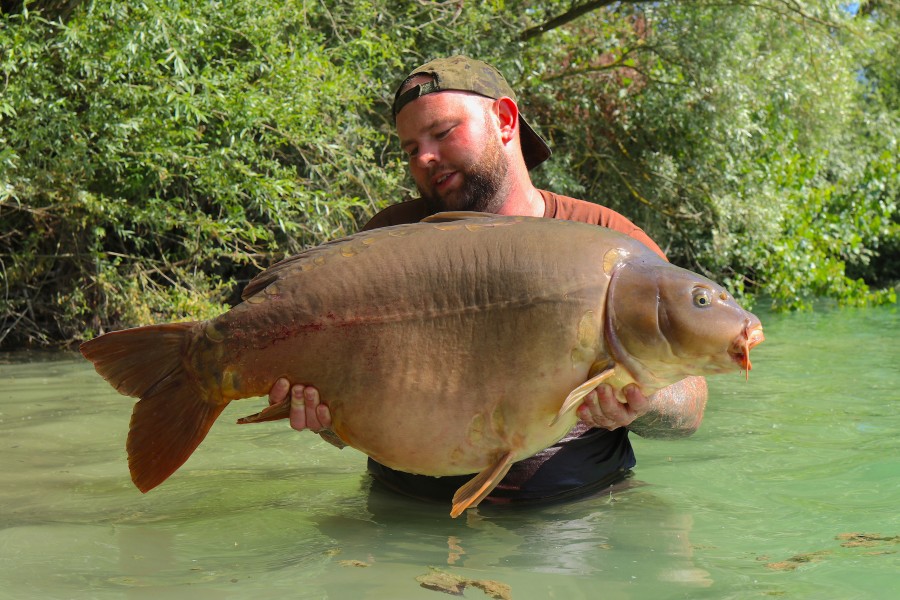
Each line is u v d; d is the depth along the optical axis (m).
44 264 7.98
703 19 11.66
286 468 3.41
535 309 2.32
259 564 2.30
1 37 6.13
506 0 11.01
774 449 3.59
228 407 4.73
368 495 3.01
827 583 2.11
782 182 12.21
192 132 7.22
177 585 2.15
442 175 3.04
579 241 2.38
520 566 2.28
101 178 7.63
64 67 6.89
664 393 2.92
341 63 9.45
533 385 2.32
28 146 6.89
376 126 9.99
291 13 8.24
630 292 2.32
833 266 11.16
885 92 15.62
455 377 2.35
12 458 3.54
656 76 11.98
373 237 2.47
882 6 14.29
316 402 2.40
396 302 2.38
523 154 3.40
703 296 2.29
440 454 2.39
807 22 12.32
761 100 12.32
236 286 9.23
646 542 2.46
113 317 8.05
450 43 10.20
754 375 5.57
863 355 6.47
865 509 2.75
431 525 2.65
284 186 7.69
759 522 2.63
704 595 2.05
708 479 3.14
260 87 7.84
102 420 4.30
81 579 2.20
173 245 8.81
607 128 12.20
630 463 3.24
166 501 2.94
